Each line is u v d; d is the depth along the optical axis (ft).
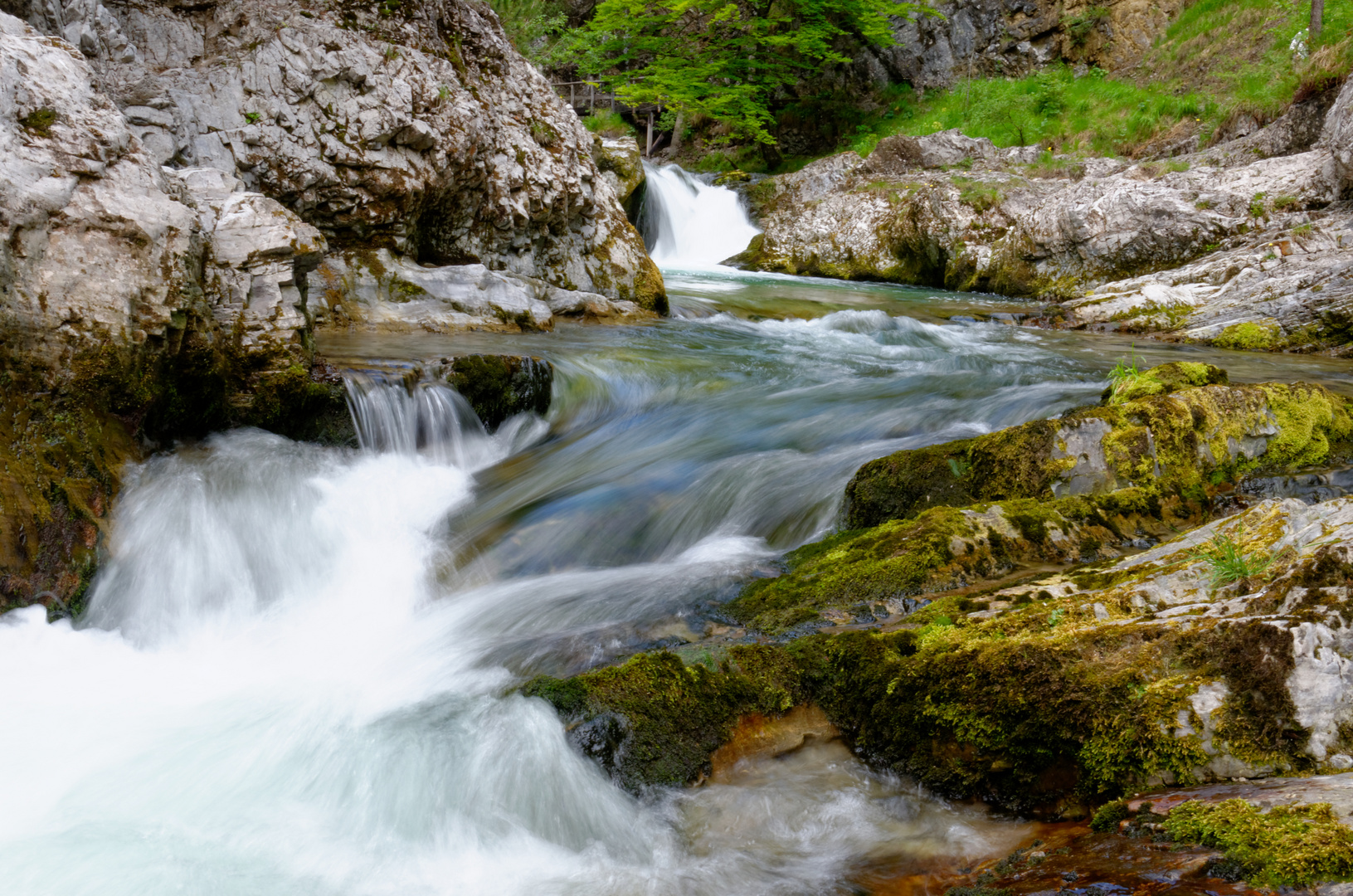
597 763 9.64
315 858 8.79
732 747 10.23
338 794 9.70
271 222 19.29
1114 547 14.74
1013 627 10.93
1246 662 8.79
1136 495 15.83
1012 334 37.88
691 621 13.17
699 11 77.61
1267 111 53.16
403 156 27.76
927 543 13.84
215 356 17.99
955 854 8.63
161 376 17.02
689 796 9.62
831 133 78.48
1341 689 8.29
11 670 12.85
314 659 13.50
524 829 9.14
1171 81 64.59
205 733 11.12
